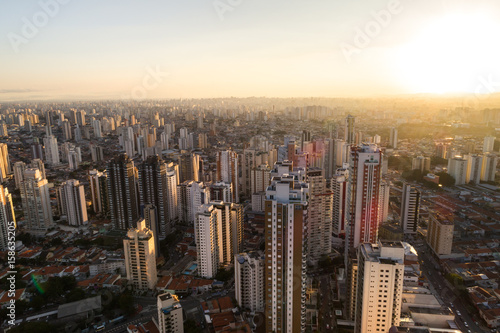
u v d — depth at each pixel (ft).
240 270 592.60
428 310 521.24
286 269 420.77
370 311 432.25
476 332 520.83
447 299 603.26
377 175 632.79
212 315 565.53
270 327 437.17
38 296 634.43
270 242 420.36
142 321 591.78
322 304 609.01
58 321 580.71
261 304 599.57
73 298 627.87
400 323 431.84
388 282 421.59
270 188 423.64
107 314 605.31
